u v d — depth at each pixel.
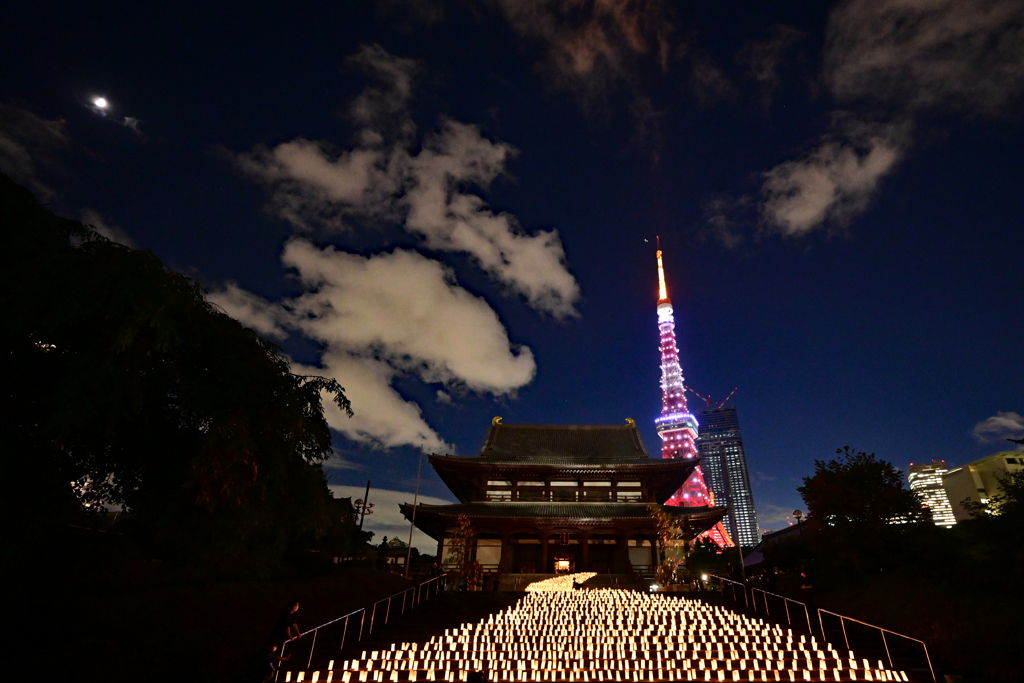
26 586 12.03
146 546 17.08
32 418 10.84
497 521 46.72
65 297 9.88
